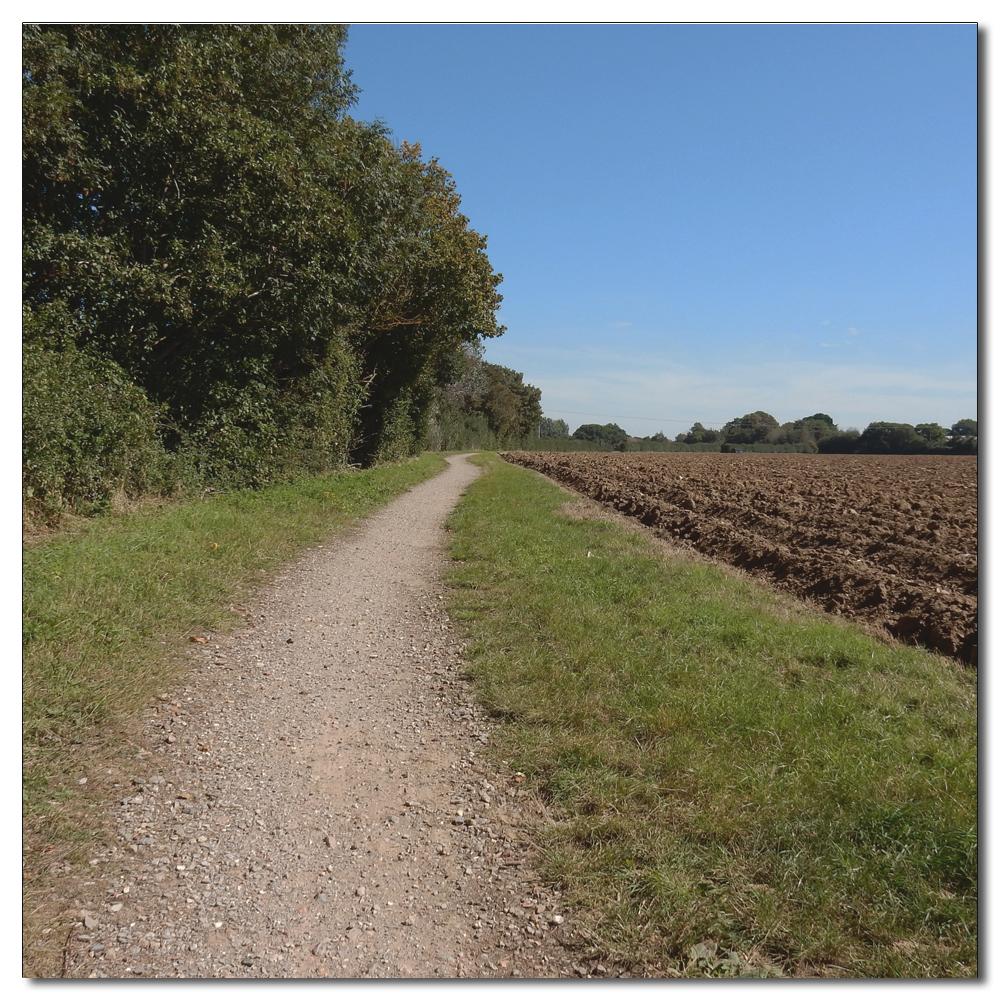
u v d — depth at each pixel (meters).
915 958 2.62
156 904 2.92
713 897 2.94
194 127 10.59
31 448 8.06
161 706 4.72
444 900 3.01
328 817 3.62
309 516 11.84
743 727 4.38
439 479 25.88
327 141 14.73
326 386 17.41
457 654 6.10
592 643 5.95
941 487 21.62
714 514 14.86
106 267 9.80
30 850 3.16
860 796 3.54
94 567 6.55
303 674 5.54
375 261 16.95
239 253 11.94
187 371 12.18
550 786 3.88
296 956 2.67
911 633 6.64
